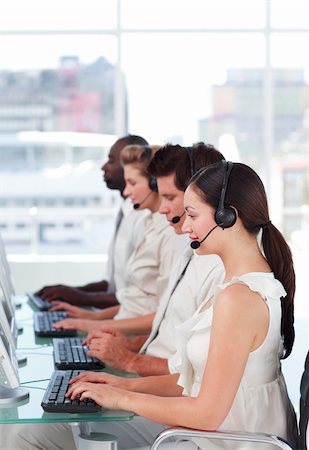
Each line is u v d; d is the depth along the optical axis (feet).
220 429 8.66
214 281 10.62
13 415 8.69
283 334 9.10
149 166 11.27
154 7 30.32
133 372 10.74
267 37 30.50
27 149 31.07
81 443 8.96
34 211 31.09
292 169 30.99
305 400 8.87
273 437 8.32
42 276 29.40
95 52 30.60
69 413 8.75
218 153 11.10
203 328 9.07
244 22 30.45
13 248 31.14
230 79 30.53
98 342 10.94
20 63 30.63
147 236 13.44
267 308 8.50
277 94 30.73
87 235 31.37
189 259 11.14
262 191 8.82
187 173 11.01
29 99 30.86
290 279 8.96
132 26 30.37
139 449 10.21
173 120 30.53
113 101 30.76
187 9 30.37
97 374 9.78
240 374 8.31
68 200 31.22
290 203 31.04
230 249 8.82
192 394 9.21
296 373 16.87
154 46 30.42
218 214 8.69
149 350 11.35
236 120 30.66
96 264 29.50
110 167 16.03
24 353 11.84
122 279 15.85
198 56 30.42
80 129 30.99
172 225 11.26
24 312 15.38
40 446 10.39
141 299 13.64
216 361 8.29
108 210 31.30
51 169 31.14
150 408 8.58
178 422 8.40
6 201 31.07
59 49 30.60
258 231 8.89
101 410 8.82
